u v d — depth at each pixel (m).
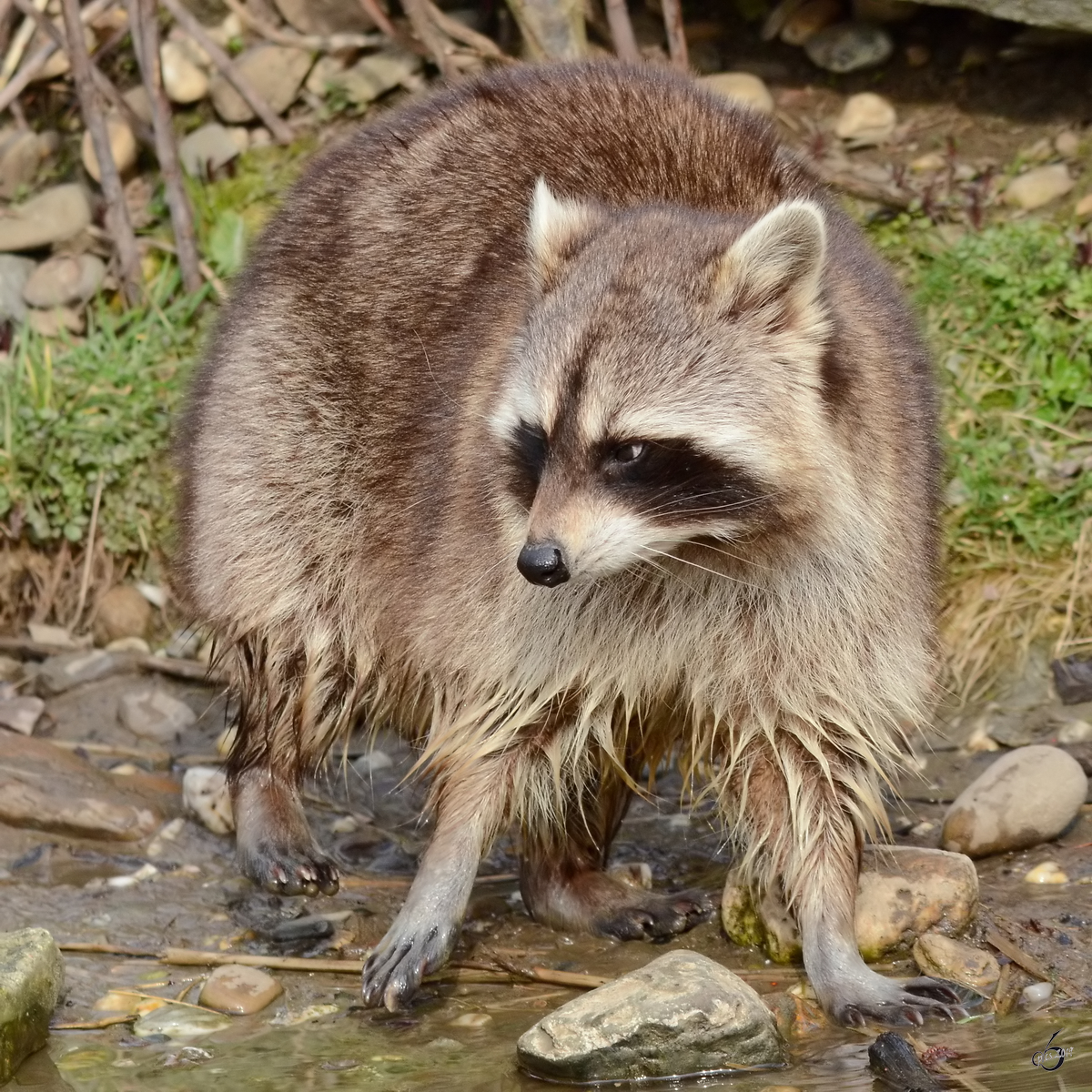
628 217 7.28
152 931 7.88
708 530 6.78
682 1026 6.33
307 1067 6.55
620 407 6.61
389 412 8.28
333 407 8.51
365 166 8.86
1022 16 11.77
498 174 8.38
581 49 12.24
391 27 12.70
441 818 7.46
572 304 6.88
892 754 8.27
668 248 6.96
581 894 7.96
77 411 11.42
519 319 7.58
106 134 12.11
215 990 7.14
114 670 10.65
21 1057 6.64
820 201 8.15
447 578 7.61
